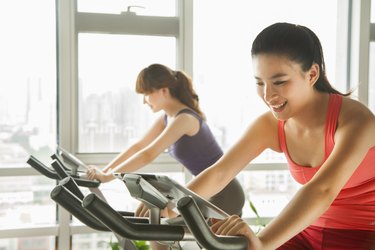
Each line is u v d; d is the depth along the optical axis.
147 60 3.71
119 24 3.62
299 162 1.65
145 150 2.75
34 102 3.56
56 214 3.65
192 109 2.92
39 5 3.51
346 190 1.56
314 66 1.39
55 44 3.57
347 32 4.05
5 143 3.52
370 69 4.10
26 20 3.50
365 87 3.98
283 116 1.39
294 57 1.31
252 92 3.89
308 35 1.37
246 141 1.71
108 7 3.63
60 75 3.54
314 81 1.42
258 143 1.72
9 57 3.49
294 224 1.19
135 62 3.70
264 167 3.90
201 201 1.12
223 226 1.12
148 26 3.67
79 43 3.59
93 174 2.62
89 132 3.67
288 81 1.33
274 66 1.31
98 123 3.69
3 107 3.50
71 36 3.54
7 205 3.54
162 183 1.21
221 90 3.83
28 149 3.57
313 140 1.55
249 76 3.88
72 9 3.52
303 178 1.66
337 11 4.02
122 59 3.68
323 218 1.64
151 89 2.88
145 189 1.14
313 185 1.26
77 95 3.62
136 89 2.96
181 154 2.91
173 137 2.78
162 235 1.09
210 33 3.78
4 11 3.46
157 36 3.71
